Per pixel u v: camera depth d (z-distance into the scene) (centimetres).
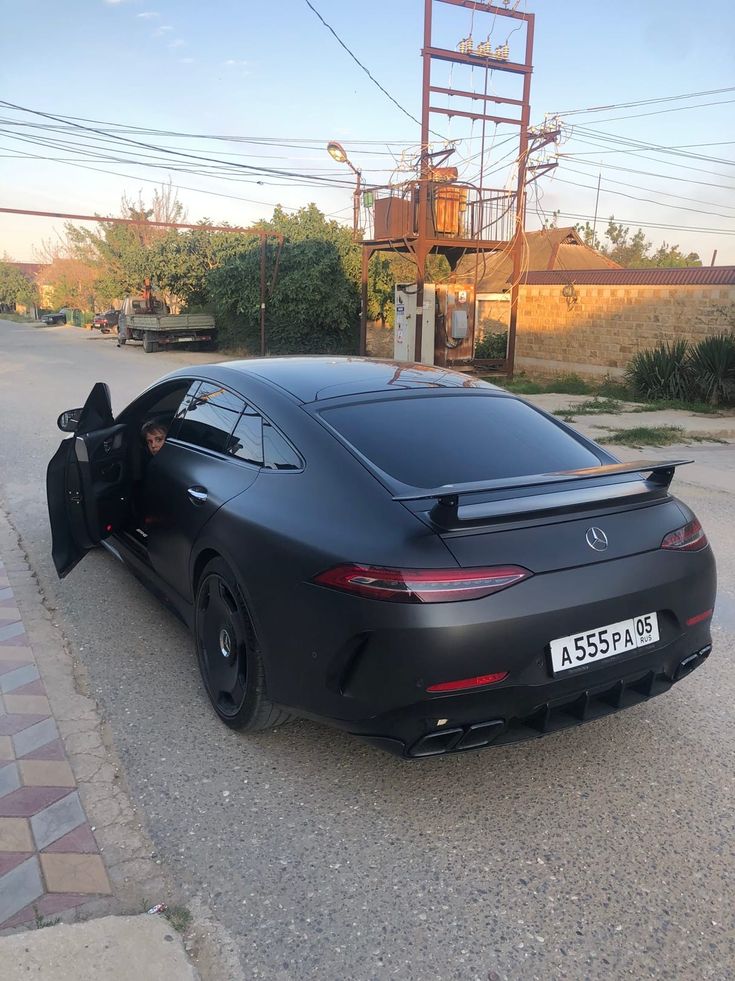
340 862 250
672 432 1141
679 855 257
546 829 269
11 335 4066
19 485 714
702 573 289
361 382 351
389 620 239
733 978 211
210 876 242
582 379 1892
